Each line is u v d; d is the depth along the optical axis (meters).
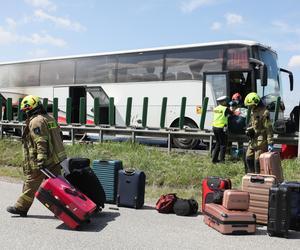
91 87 20.66
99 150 14.69
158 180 11.48
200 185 11.08
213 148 13.77
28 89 23.20
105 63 20.38
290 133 13.19
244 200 7.14
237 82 16.45
